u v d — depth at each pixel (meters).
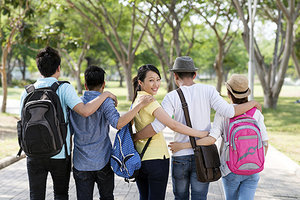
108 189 3.16
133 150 2.97
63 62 41.41
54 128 2.72
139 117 3.08
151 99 2.95
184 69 3.14
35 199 2.98
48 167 2.94
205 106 3.11
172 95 3.13
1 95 31.61
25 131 2.69
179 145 3.06
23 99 2.93
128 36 31.36
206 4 18.69
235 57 54.28
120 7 22.81
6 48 15.19
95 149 3.01
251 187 3.05
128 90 23.44
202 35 34.53
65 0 18.12
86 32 27.80
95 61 50.25
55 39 14.15
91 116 3.02
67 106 3.06
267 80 18.77
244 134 2.85
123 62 23.22
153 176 3.00
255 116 3.06
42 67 3.00
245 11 20.55
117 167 2.97
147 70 3.09
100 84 3.18
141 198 3.30
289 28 16.91
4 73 16.06
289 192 5.14
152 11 19.30
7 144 8.49
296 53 25.75
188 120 3.07
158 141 3.07
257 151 2.87
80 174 3.03
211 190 5.24
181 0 17.77
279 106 20.70
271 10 19.88
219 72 25.20
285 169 6.52
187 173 3.11
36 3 14.77
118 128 2.93
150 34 24.66
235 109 2.98
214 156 3.02
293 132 11.27
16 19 13.66
